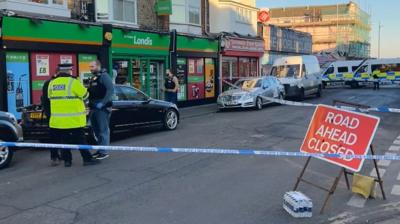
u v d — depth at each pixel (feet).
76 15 55.36
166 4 68.13
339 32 257.96
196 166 27.50
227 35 86.22
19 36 46.29
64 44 51.62
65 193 22.09
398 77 129.49
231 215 18.67
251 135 40.04
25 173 26.91
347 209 19.43
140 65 65.51
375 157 19.36
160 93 70.28
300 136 39.24
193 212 19.06
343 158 19.49
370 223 17.84
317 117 20.98
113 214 18.89
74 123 27.76
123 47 60.85
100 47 56.85
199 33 79.51
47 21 49.21
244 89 66.69
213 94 83.05
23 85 47.32
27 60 47.73
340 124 20.02
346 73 135.03
